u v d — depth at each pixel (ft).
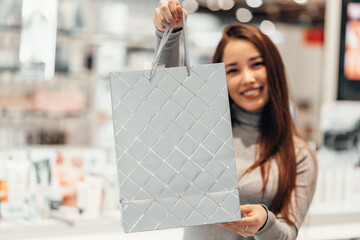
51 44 7.26
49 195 7.60
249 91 5.71
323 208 8.98
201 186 3.94
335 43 14.83
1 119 12.72
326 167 9.46
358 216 8.78
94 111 13.87
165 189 3.91
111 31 13.43
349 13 14.73
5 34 10.93
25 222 7.16
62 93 13.51
